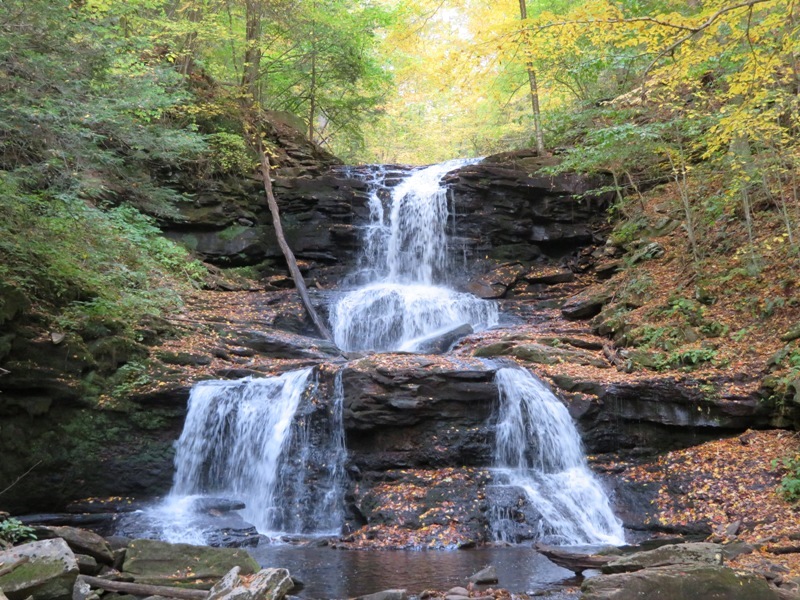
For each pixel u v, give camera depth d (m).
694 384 10.96
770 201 14.91
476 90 8.63
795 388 9.88
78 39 10.90
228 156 19.08
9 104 9.76
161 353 12.54
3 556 5.18
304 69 24.59
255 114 20.95
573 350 13.33
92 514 10.43
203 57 21.48
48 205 11.27
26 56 9.66
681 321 12.94
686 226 15.17
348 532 10.10
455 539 9.26
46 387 10.88
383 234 19.83
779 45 7.82
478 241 19.16
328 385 11.65
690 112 13.80
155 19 18.28
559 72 19.45
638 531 9.52
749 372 11.05
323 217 19.59
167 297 13.83
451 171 19.97
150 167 17.70
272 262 18.91
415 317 17.00
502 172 19.23
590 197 19.22
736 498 9.28
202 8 19.53
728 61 11.91
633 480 10.42
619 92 17.53
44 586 5.05
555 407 11.35
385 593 6.24
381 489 10.48
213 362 12.88
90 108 10.71
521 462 11.16
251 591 5.50
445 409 11.12
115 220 14.17
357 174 21.56
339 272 19.27
